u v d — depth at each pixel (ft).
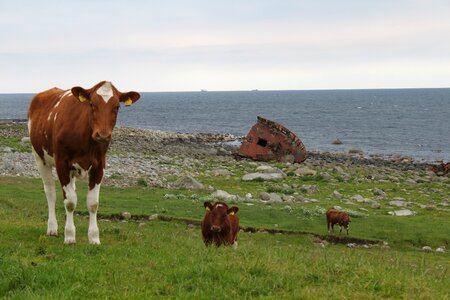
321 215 93.04
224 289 31.86
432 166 188.96
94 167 44.70
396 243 80.48
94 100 42.50
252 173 142.61
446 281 37.65
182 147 226.58
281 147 189.78
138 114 593.42
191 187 119.34
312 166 179.63
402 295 31.99
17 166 124.06
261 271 35.35
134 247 44.75
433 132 365.81
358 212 98.99
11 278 32.68
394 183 147.84
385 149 271.69
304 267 37.65
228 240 52.13
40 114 48.57
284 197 112.06
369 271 36.27
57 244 44.16
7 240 45.34
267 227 83.56
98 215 84.02
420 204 114.62
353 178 151.33
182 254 41.75
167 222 82.69
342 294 31.42
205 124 432.25
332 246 76.48
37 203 85.97
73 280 33.58
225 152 209.36
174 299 30.60
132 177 127.85
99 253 41.22
